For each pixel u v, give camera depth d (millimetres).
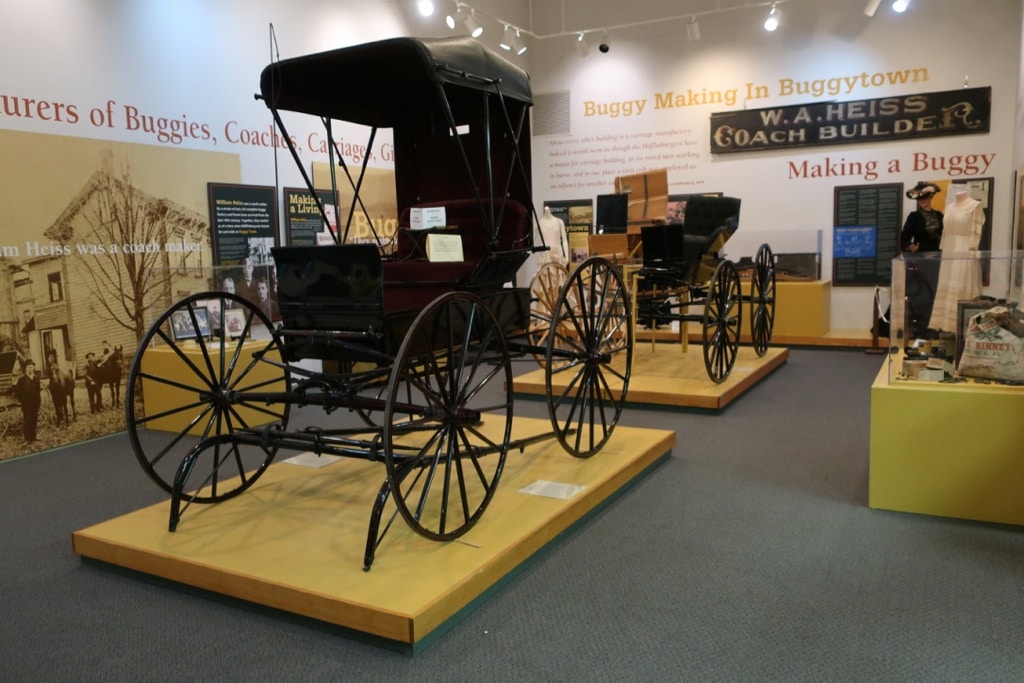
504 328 3834
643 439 4316
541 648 2389
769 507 3592
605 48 9422
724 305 5996
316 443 3092
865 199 8891
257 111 6234
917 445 3408
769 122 9172
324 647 2426
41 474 4371
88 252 5086
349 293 2979
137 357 2994
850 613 2570
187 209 5703
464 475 3680
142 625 2594
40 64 4785
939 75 8477
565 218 10258
